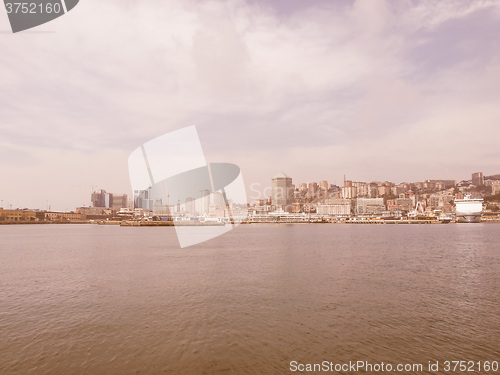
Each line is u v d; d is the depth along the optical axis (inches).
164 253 2610.7
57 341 766.5
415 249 2851.9
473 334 808.3
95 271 1731.1
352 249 2874.0
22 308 1035.3
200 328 850.8
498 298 1152.8
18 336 797.2
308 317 941.8
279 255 2440.9
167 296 1184.2
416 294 1210.6
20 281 1464.1
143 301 1116.5
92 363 658.2
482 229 6968.5
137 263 2036.2
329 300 1127.0
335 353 703.7
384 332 823.7
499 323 888.9
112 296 1185.4
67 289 1300.4
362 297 1168.8
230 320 914.7
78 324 879.7
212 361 667.4
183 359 677.3
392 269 1776.6
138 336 799.1
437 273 1654.8
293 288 1310.3
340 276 1573.6
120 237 4675.2
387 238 4288.9
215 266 1894.7
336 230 7042.3
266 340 775.1
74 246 3238.2
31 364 653.3
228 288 1314.0
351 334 810.8
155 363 660.7
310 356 690.2
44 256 2422.5
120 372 623.8
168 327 859.4
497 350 715.4
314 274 1626.5
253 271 1720.0
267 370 631.8
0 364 653.3
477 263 2005.4
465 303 1088.8
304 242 3678.6
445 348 726.5
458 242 3582.7
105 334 809.5
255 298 1155.3
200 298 1152.2
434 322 897.5
